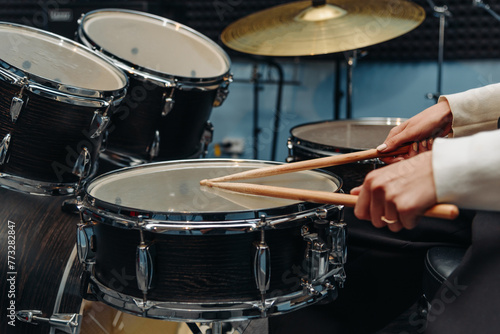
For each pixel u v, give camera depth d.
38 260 0.89
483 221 0.66
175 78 1.15
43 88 0.91
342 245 0.77
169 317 0.71
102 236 0.77
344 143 1.14
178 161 1.02
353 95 2.51
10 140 0.94
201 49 1.44
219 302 0.71
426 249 0.93
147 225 0.69
